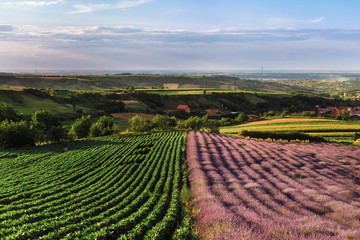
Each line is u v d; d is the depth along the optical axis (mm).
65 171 37562
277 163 33438
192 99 189125
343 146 51656
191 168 30891
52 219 18188
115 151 49969
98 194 24938
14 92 124938
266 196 19281
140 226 15789
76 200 23359
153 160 39312
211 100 191625
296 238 11336
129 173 33562
